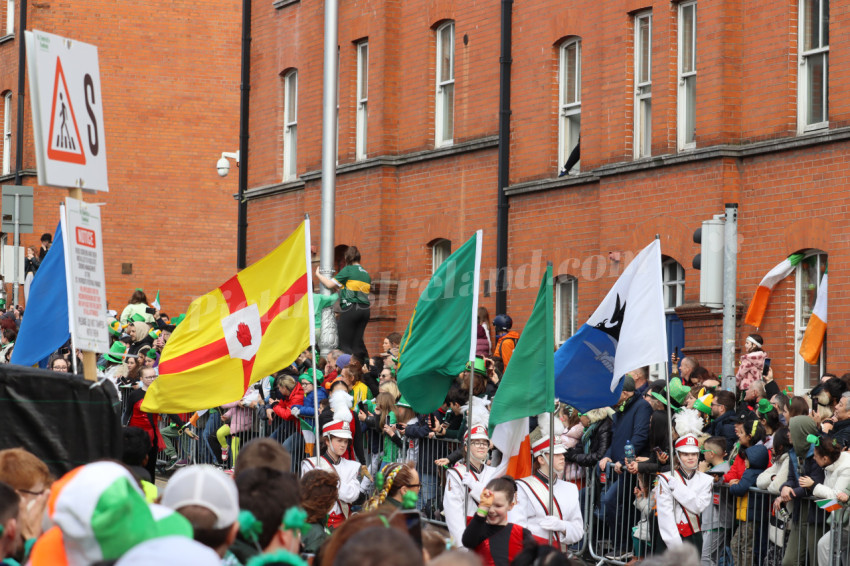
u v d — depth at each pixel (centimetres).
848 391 1658
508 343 2409
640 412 1753
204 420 2647
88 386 1101
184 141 5381
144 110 5353
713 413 1800
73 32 5303
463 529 1478
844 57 2312
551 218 2931
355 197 3494
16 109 5422
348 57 3588
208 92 5400
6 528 788
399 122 3428
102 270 1121
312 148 3741
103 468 676
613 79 2773
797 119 2425
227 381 1673
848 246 2270
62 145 1059
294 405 2186
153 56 5353
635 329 1620
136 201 5350
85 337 1085
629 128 2748
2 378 1089
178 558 552
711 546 1614
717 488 1622
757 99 2478
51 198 5275
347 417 1662
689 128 2638
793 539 1512
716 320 2450
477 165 3156
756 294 2414
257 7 4072
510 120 3070
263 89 4041
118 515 658
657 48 2667
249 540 823
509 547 1261
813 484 1483
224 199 5422
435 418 2036
